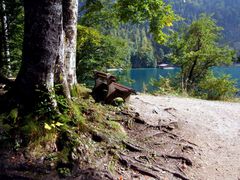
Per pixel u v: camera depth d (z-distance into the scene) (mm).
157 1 9297
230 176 5441
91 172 4188
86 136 4895
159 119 6824
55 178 3977
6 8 9344
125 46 21047
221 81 23688
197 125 7523
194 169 5328
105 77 6988
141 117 6590
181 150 5734
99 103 6477
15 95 4875
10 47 10148
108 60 19766
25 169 3979
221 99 18578
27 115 4609
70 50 6328
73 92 6285
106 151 4746
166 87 17547
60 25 4867
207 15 27672
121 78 22297
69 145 4465
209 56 26609
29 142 4332
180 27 28469
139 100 8414
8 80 6188
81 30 16109
